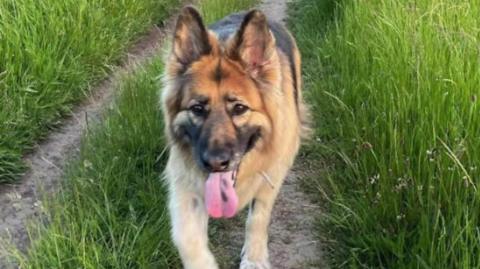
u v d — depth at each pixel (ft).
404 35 5.28
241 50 3.40
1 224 4.22
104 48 6.97
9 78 5.51
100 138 4.91
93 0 7.34
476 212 3.44
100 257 3.53
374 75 5.16
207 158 3.20
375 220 3.78
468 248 3.23
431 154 3.82
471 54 4.64
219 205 3.36
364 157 4.30
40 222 4.17
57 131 5.59
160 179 4.44
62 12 6.68
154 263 3.63
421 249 3.37
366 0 6.64
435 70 4.59
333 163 4.78
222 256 3.95
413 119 4.35
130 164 4.54
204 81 3.34
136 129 4.93
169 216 3.92
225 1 8.52
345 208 3.93
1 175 4.67
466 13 5.35
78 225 3.83
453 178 3.64
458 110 4.13
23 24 6.11
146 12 8.36
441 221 3.48
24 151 5.15
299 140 4.33
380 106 4.75
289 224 4.24
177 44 3.47
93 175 4.40
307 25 7.93
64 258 3.54
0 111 5.16
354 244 3.75
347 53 6.09
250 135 3.41
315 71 6.41
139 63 6.69
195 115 3.36
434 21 5.41
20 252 3.88
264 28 3.39
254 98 3.38
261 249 3.79
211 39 3.47
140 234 3.80
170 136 3.56
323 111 5.49
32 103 5.45
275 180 3.74
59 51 6.28
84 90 6.26
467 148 3.79
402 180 3.84
